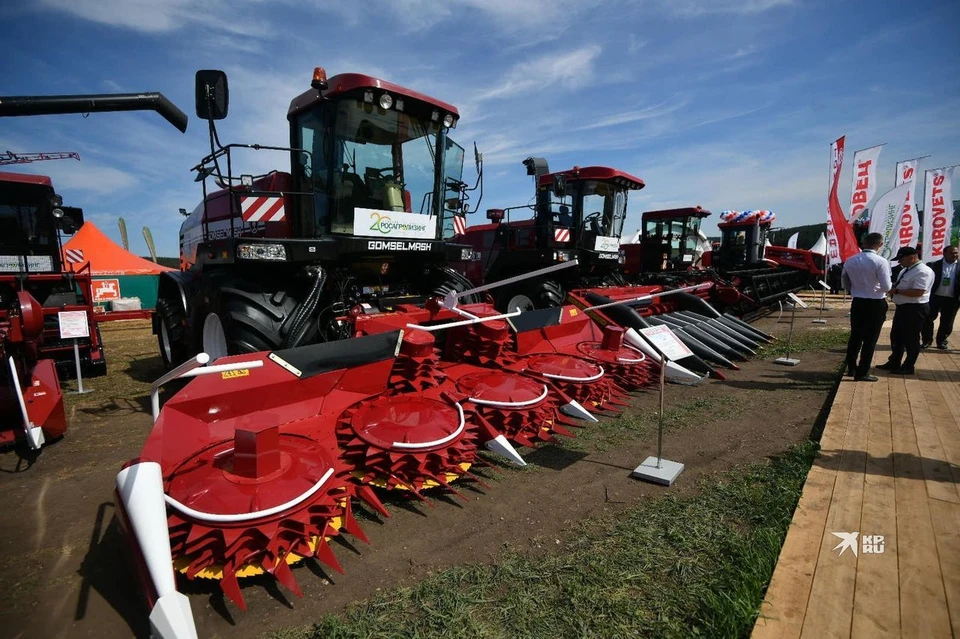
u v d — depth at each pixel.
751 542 2.60
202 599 2.26
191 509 2.15
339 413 3.27
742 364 7.18
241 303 4.12
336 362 3.27
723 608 2.10
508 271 10.38
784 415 4.86
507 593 2.28
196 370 2.45
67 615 2.21
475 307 4.89
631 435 4.31
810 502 2.98
